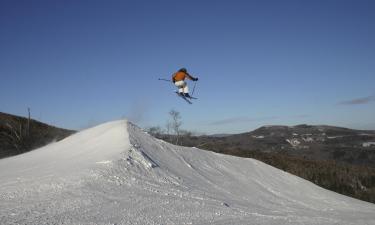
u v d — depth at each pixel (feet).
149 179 50.44
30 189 38.22
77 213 30.19
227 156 93.86
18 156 73.51
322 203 83.25
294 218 38.19
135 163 53.83
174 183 53.31
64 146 71.46
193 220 31.86
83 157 58.08
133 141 64.80
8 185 41.14
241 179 80.64
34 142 120.47
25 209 30.42
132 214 31.63
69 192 37.32
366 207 87.66
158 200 38.73
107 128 73.77
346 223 37.63
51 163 58.49
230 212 37.93
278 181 91.76
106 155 55.11
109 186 41.93
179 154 75.87
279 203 69.92
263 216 37.73
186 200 41.63
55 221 27.27
